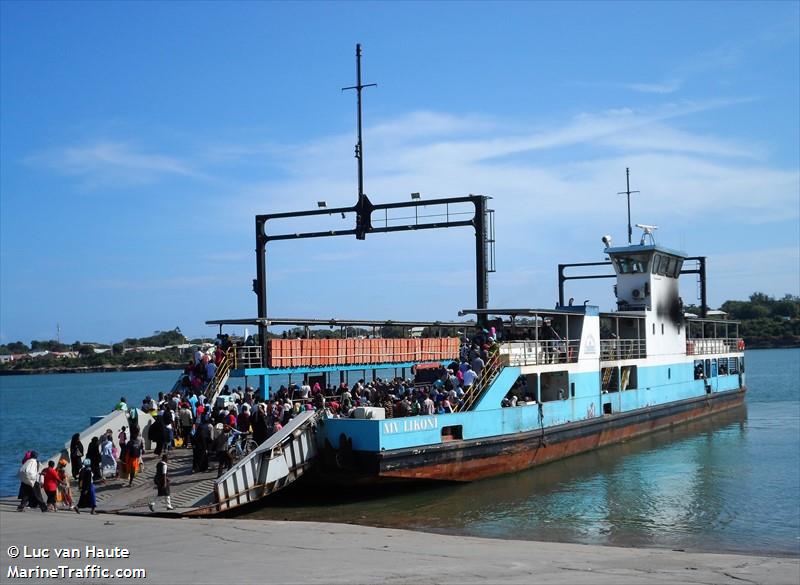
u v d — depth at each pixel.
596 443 41.16
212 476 26.86
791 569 18.22
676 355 52.62
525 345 35.91
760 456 40.09
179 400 32.06
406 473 28.31
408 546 19.59
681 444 44.44
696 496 30.36
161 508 24.34
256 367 34.38
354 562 16.98
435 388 33.19
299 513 26.92
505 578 15.67
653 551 20.84
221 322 34.56
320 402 30.62
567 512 27.66
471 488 31.25
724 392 61.38
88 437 30.05
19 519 23.23
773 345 198.12
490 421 32.84
